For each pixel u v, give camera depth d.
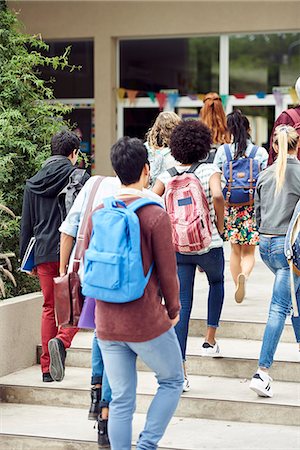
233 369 7.92
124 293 5.62
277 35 15.24
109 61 15.89
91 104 16.27
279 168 7.23
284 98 15.28
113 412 5.92
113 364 5.87
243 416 7.28
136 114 16.09
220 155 9.33
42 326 8.00
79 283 6.68
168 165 8.07
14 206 9.93
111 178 7.03
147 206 5.81
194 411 7.39
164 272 5.75
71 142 8.05
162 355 5.79
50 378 8.01
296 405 7.15
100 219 5.75
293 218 7.05
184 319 7.31
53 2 15.97
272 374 7.81
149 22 15.64
